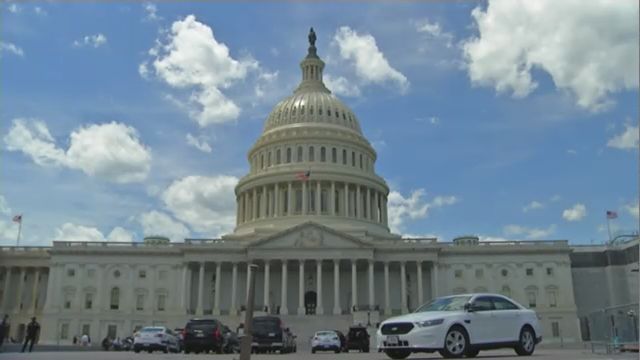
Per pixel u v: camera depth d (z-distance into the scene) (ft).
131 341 250.37
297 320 313.94
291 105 441.68
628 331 118.01
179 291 352.49
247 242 356.18
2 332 153.28
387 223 433.89
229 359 100.27
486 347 84.58
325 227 344.69
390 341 82.12
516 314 89.35
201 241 360.48
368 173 422.82
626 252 364.99
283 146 420.77
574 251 379.55
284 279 340.18
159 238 374.22
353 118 450.30
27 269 377.09
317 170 399.65
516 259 357.82
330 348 179.93
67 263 357.41
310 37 485.56
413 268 365.40
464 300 86.74
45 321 347.56
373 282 342.44
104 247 358.84
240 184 423.23
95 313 349.20
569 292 352.08
